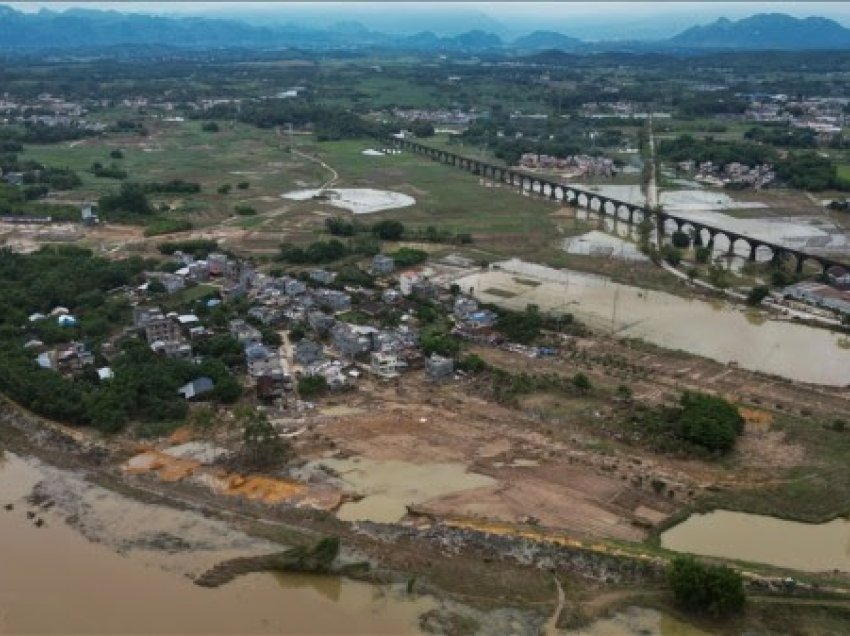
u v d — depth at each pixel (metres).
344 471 119.94
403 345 159.62
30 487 118.19
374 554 100.69
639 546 100.94
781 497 113.12
